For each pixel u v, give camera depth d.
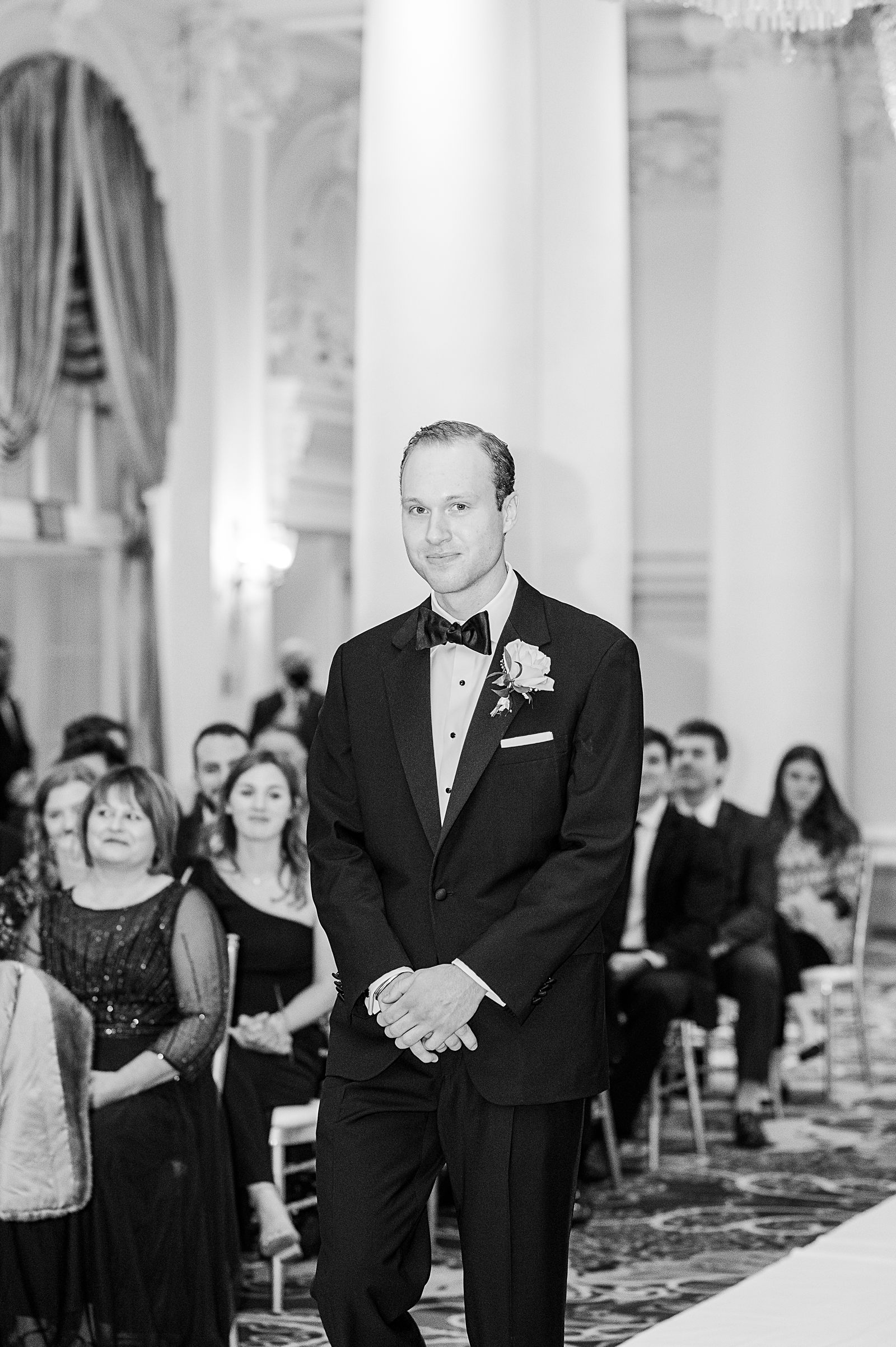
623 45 7.53
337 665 3.87
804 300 12.99
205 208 13.59
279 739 8.06
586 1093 3.62
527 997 3.50
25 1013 4.80
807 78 13.00
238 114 13.75
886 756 15.42
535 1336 3.58
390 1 6.43
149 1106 4.94
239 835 6.30
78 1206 4.78
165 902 5.12
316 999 6.11
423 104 6.35
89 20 12.62
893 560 15.42
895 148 15.00
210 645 13.52
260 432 14.15
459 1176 3.62
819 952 9.34
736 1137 8.09
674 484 16.66
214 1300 4.96
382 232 6.43
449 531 3.62
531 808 3.62
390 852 3.71
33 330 12.20
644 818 8.00
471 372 6.34
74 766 6.02
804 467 12.95
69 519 12.77
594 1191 7.26
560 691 3.65
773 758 12.88
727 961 8.20
